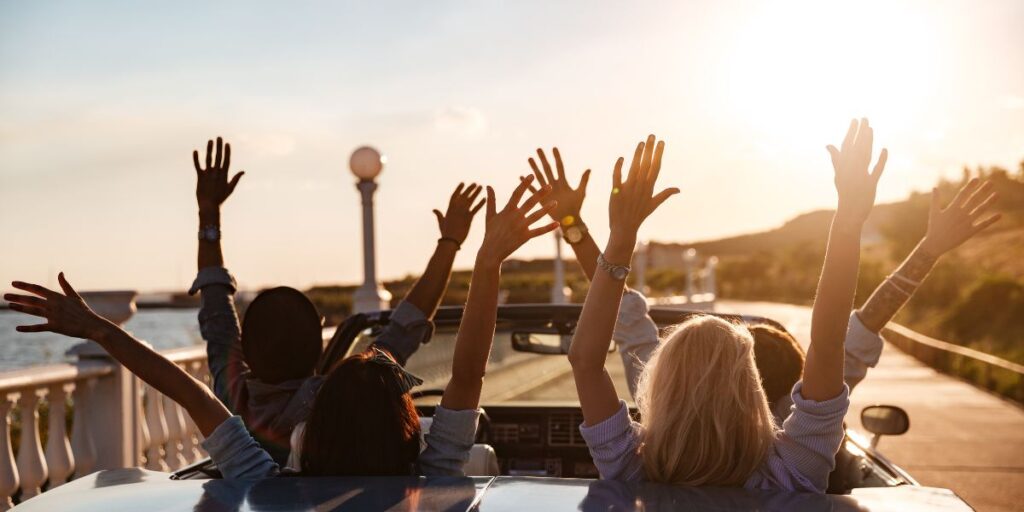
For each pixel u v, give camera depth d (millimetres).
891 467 3230
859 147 2082
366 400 2264
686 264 34969
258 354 3203
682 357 2148
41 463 5809
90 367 6195
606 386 2225
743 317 4188
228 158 3566
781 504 1754
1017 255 60562
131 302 6660
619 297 2189
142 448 6785
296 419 3162
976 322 34438
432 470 2391
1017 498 7953
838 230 2105
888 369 22375
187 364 7949
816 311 2125
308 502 1712
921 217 60000
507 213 2359
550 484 1820
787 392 3041
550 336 4648
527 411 4410
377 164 11289
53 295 2311
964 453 10211
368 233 11273
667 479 2131
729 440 2102
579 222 2863
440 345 4664
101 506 1761
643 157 2121
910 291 2871
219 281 3564
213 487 1842
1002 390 16250
